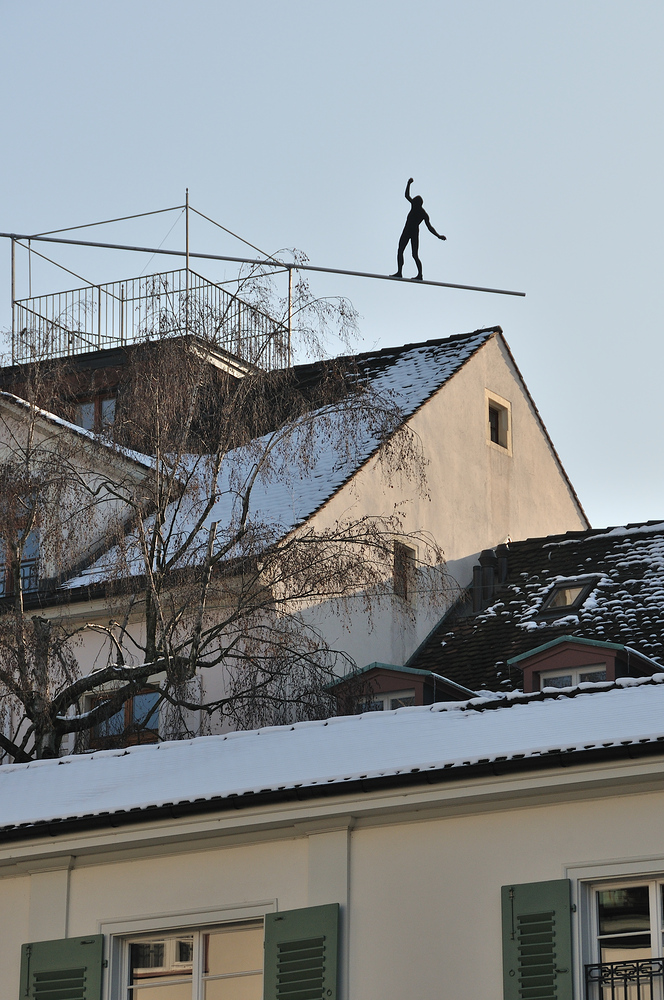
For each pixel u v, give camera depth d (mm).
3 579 64188
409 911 40219
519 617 65938
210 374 55375
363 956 40219
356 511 65062
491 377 78125
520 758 38656
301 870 41562
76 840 42938
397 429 57250
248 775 42281
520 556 70500
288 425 55406
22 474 54688
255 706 53969
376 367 78812
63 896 43375
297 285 55844
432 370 76250
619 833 38938
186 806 41500
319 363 61031
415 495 69500
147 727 59438
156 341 55875
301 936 40656
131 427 55375
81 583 61750
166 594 54594
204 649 56312
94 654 61344
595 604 64250
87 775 45344
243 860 42188
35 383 57312
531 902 39000
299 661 54562
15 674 54062
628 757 37969
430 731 42125
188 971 42250
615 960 38469
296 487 65625
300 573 54094
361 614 63438
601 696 41656
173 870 42844
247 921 42031
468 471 74312
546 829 39625
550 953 38438
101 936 42688
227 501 65375
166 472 54656
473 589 69500
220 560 54438
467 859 40125
